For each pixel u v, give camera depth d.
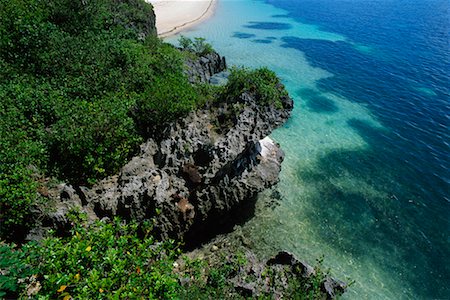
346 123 38.91
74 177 17.28
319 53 62.59
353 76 52.62
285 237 22.20
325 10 102.44
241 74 24.14
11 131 16.66
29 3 24.78
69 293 9.37
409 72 54.88
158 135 20.61
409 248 22.92
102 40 26.16
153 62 26.97
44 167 16.41
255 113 22.42
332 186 28.05
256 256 20.17
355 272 20.73
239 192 21.70
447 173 30.98
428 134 37.38
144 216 17.42
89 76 22.12
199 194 19.50
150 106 20.17
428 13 101.94
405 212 26.06
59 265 9.39
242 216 22.97
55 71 21.89
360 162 31.81
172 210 18.17
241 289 16.06
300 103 42.88
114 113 18.80
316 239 22.66
